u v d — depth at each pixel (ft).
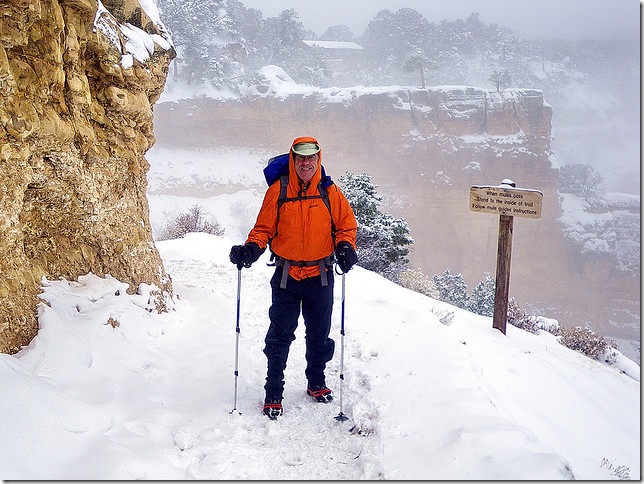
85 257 16.69
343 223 12.91
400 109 291.38
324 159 297.33
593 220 303.68
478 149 291.79
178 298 21.77
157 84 20.90
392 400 13.29
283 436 11.93
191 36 306.96
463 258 281.13
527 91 303.27
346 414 13.03
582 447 15.53
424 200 286.05
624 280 281.33
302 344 17.93
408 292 28.89
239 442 11.43
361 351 16.98
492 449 10.23
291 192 12.61
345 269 12.46
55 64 13.69
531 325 36.63
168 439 11.28
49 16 13.42
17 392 10.03
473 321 27.22
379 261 54.19
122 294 17.28
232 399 13.64
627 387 24.52
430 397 13.28
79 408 10.53
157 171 278.26
